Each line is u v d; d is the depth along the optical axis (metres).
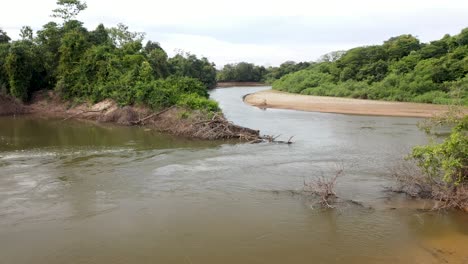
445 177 14.57
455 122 16.73
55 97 46.03
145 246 12.24
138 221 14.03
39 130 33.69
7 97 44.59
